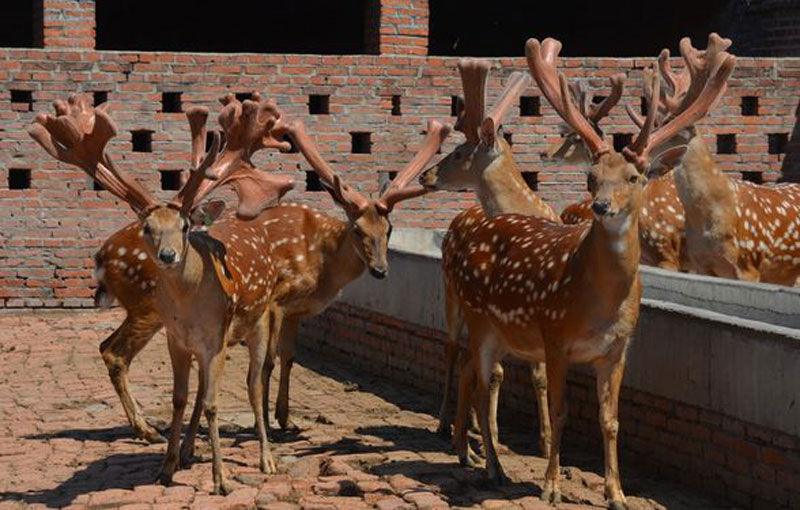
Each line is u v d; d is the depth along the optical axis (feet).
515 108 54.65
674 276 31.91
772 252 37.99
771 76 55.88
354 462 29.04
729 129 55.77
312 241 32.42
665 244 39.70
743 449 25.22
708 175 37.11
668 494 26.37
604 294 24.31
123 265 30.35
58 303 51.85
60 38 52.06
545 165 54.95
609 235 23.94
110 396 36.73
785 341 23.89
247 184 27.30
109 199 52.01
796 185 39.88
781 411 24.06
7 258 51.34
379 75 53.93
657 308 27.86
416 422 34.09
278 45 75.56
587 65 54.75
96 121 25.23
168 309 26.27
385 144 54.13
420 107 54.34
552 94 27.02
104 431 32.37
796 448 23.75
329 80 53.52
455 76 54.60
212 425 26.50
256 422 28.71
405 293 39.34
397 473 27.73
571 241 25.50
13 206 51.29
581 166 38.34
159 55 52.08
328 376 41.14
